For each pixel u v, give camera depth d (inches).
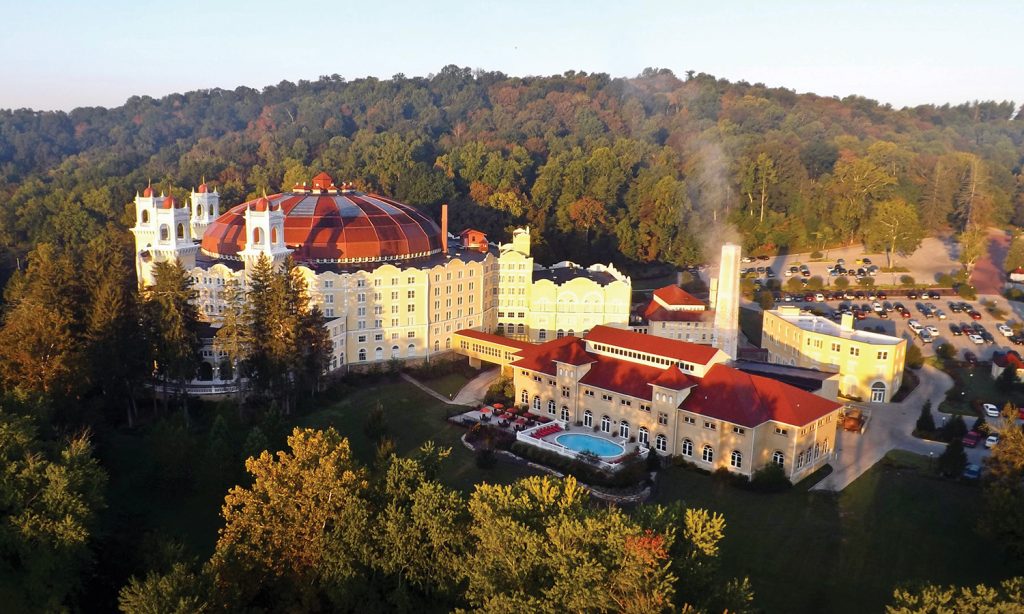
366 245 7465.6
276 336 5787.4
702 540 3196.4
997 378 7003.0
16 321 5216.5
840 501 4911.4
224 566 3307.1
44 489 3499.0
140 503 4672.7
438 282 7332.7
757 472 5108.3
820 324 7623.0
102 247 7455.7
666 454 5477.4
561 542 3078.2
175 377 5753.0
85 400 5575.8
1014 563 4111.7
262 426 5152.6
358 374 6879.9
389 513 3452.3
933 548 4382.4
